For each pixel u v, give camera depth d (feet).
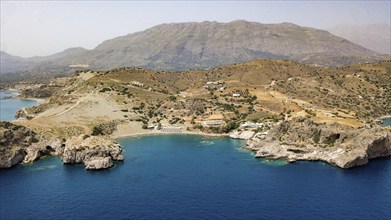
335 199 538.47
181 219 478.18
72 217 485.97
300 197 548.31
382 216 480.64
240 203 528.22
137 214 494.18
